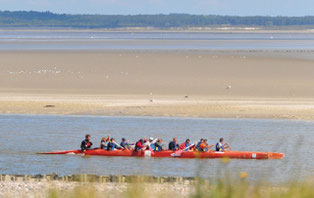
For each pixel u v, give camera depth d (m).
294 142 138.62
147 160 118.00
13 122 165.25
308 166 108.94
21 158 119.56
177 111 182.62
